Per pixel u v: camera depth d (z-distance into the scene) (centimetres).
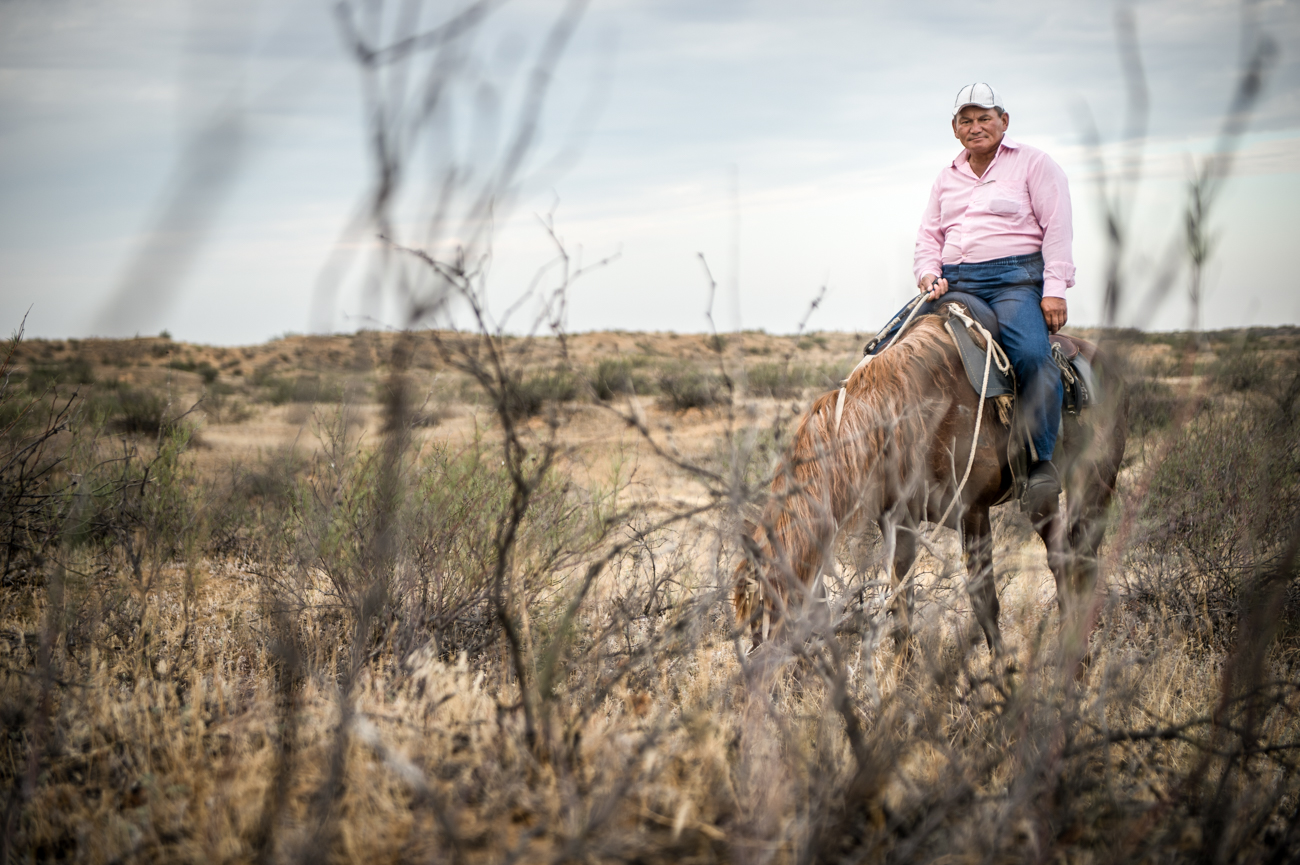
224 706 357
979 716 332
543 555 473
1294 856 263
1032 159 484
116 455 606
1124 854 245
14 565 489
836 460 360
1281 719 358
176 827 265
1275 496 461
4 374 497
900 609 353
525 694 294
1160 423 596
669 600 462
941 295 497
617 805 245
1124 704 346
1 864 245
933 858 250
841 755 298
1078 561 422
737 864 235
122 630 433
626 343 4156
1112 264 194
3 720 324
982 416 438
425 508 459
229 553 610
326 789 239
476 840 244
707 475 300
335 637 439
